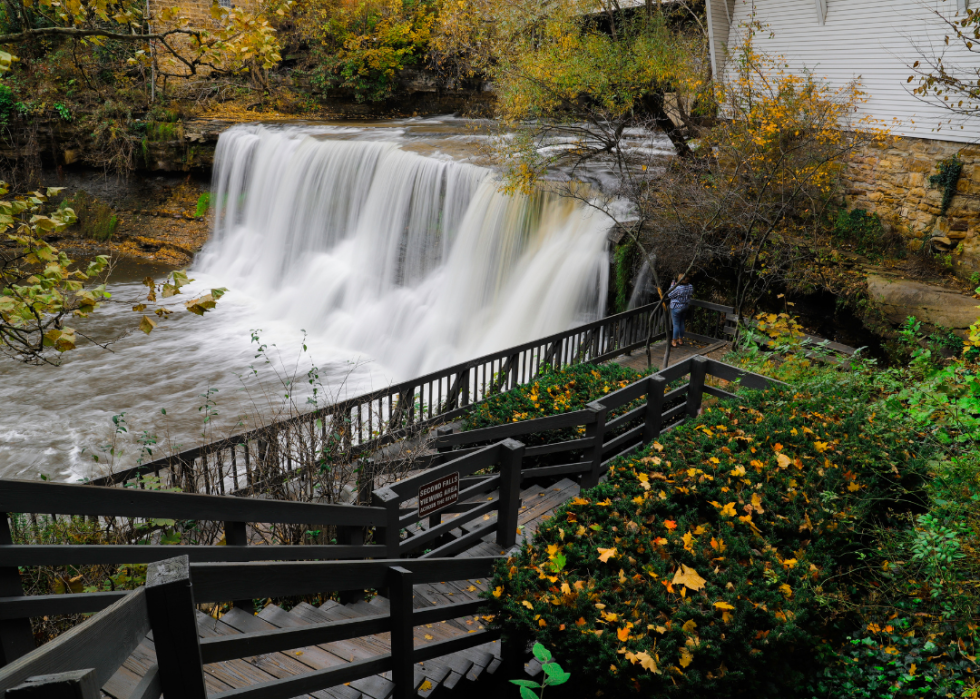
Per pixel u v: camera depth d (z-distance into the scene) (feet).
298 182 70.08
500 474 16.71
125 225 81.46
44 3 21.22
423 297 58.70
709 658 11.24
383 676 12.25
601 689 11.58
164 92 83.76
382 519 13.61
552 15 45.68
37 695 4.19
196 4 83.87
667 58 44.57
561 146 55.77
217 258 76.64
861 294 39.63
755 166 40.93
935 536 13.03
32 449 39.40
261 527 19.53
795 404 19.44
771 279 41.73
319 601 17.04
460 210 56.75
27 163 79.36
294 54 94.63
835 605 13.55
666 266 43.86
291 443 22.61
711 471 16.11
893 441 17.39
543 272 49.47
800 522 14.73
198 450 21.72
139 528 17.19
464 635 12.98
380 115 97.35
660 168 50.34
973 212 38.99
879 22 42.50
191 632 6.31
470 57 77.05
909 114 41.91
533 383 26.96
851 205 45.65
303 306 63.87
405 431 26.91
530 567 12.87
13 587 8.98
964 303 35.17
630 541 13.48
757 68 44.70
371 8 92.07
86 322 58.34
